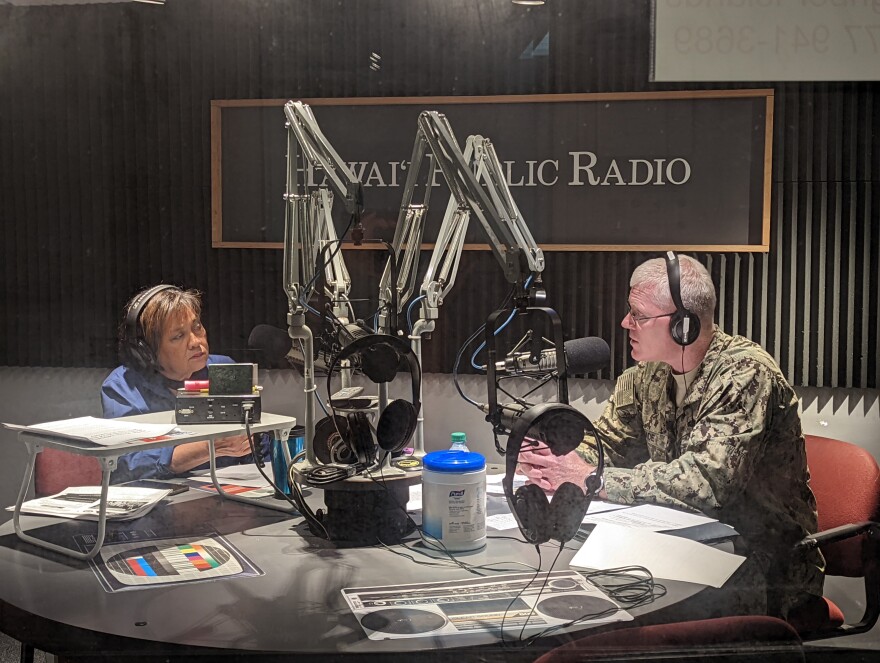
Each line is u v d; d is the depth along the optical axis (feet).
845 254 5.54
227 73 5.51
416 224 4.81
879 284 5.59
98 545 4.05
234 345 5.67
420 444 4.77
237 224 5.66
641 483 5.04
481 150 4.50
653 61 5.36
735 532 4.59
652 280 5.53
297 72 5.50
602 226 5.57
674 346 5.57
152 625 3.27
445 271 4.87
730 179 5.46
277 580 3.76
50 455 5.43
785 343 5.76
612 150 5.50
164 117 5.58
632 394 5.98
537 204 5.56
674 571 3.91
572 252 5.79
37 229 5.66
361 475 4.27
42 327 5.74
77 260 5.70
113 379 5.18
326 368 4.75
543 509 3.81
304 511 4.42
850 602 5.80
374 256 5.39
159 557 4.07
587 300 5.82
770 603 5.04
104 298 5.72
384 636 3.20
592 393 6.17
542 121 5.48
